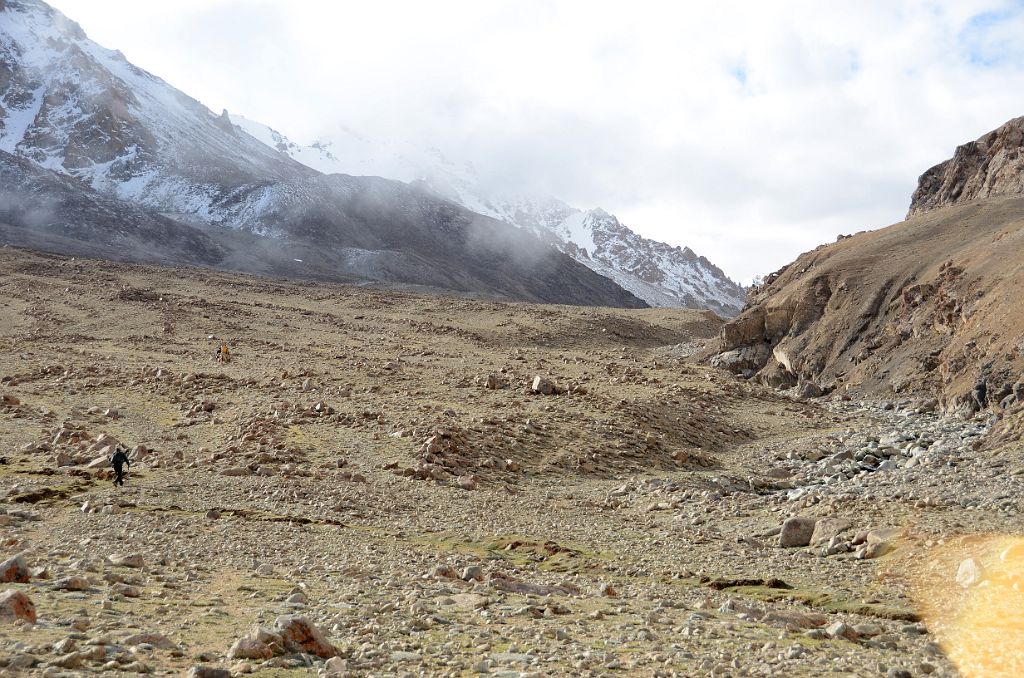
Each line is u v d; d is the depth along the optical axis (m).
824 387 65.75
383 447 38.78
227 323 91.31
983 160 101.31
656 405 51.34
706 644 12.80
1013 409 37.94
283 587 15.18
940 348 58.56
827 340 70.50
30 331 80.94
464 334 96.31
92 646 9.62
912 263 71.62
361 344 84.00
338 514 26.77
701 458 42.47
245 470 33.31
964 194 100.38
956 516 22.62
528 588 16.81
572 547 22.98
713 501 30.64
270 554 19.39
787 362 71.62
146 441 39.03
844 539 21.91
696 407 53.50
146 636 10.33
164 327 85.81
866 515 23.55
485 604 14.77
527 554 22.23
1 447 36.12
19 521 22.16
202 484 30.62
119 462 29.69
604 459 40.09
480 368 70.38
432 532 24.73
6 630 10.13
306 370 60.22
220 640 11.04
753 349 78.06
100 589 13.44
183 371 58.19
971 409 49.12
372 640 11.63
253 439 39.00
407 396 51.94
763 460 42.84
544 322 109.69
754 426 51.81
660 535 24.92
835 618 15.62
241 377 56.56
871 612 16.03
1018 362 47.69
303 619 10.76
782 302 77.19
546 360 78.69
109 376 55.12
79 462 33.75
